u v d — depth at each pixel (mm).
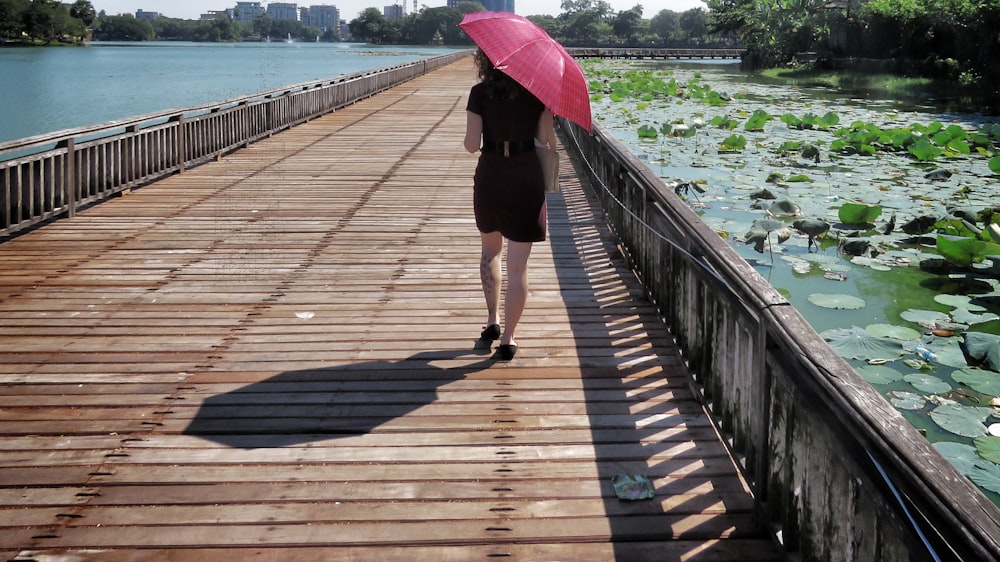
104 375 3363
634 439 2848
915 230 6293
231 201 7289
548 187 3404
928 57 29031
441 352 3672
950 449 2961
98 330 3914
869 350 3932
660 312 4109
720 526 2316
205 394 3189
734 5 48750
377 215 6766
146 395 3170
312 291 4617
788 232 6051
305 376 3381
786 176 8961
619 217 5699
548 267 5219
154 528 2277
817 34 40219
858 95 24328
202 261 5234
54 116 21125
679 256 3545
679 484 2551
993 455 2887
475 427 2930
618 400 3172
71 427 2889
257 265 5164
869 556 1614
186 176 8641
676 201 3582
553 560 2156
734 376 2594
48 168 6148
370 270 5082
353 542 2223
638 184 4742
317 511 2377
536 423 2967
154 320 4074
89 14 162250
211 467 2621
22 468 2600
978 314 4469
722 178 8773
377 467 2637
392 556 2166
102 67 57375
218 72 51844
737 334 2543
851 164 9922
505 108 3230
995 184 8383
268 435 2852
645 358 3611
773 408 2170
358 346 3742
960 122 15711
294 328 3984
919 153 10078
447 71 35125
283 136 12445
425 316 4191
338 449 2754
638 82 27953
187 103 25734
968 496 1273
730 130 13914
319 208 7039
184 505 2396
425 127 13844
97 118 20547
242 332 3914
